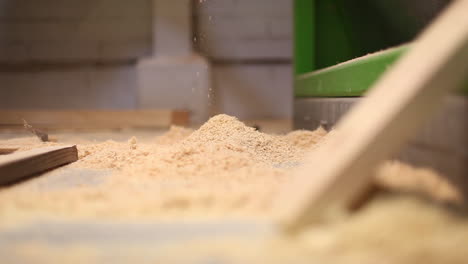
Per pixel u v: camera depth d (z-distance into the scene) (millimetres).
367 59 671
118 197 432
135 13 2064
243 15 2121
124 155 706
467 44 338
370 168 335
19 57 2090
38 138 1042
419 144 480
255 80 2160
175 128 1142
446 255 276
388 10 1064
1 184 505
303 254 284
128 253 288
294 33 1296
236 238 311
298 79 1261
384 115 344
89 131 1558
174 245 300
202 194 419
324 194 323
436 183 418
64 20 2076
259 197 410
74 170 635
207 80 1976
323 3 1242
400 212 332
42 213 376
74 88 2115
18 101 2125
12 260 280
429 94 340
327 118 945
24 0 2066
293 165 647
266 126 1636
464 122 390
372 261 272
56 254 288
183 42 1985
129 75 2102
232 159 619
